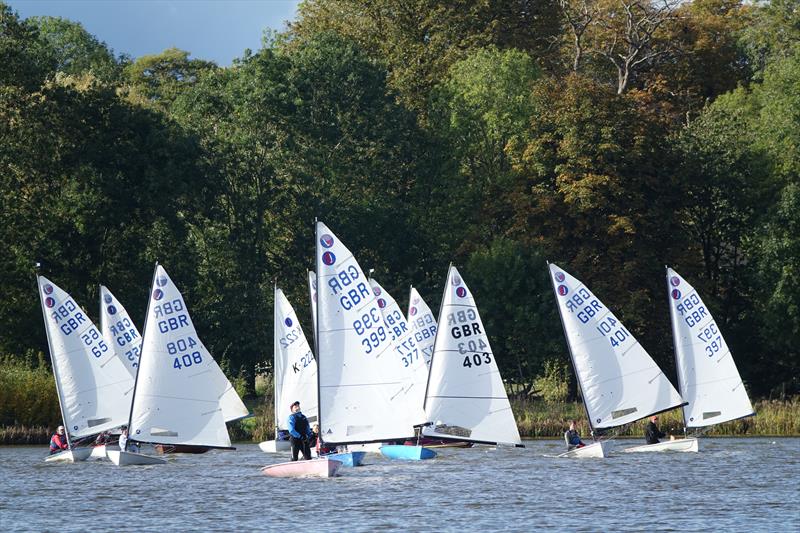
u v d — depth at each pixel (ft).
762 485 565.53
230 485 587.27
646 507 497.05
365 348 625.00
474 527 451.53
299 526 458.09
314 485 582.76
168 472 655.35
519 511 490.08
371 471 646.74
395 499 528.22
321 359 620.90
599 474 621.72
